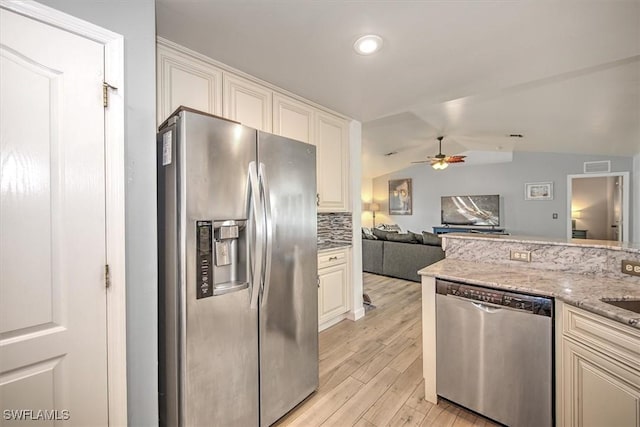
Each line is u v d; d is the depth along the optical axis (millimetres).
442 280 1726
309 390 1820
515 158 7105
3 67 922
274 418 1600
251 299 1464
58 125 1024
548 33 1636
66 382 1039
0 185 917
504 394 1502
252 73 2109
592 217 7438
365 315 3305
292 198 1700
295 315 1718
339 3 1389
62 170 1030
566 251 1726
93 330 1094
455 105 3498
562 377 1321
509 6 1410
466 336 1627
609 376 1127
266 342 1550
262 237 1458
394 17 1496
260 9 1427
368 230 6301
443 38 1684
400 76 2170
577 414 1251
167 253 1304
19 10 950
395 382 2023
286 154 1661
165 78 1719
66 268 1038
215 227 1339
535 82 2643
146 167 1251
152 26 1280
